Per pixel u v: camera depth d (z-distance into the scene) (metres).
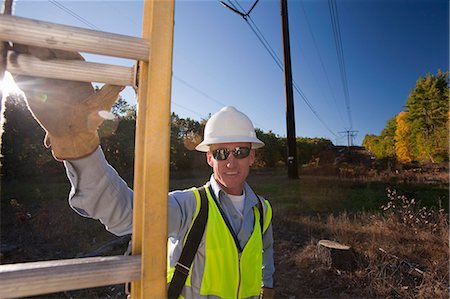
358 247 5.11
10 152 12.80
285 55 16.00
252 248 1.52
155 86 0.76
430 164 25.84
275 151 30.84
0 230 6.23
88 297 3.84
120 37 0.72
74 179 0.85
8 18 0.63
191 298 1.34
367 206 8.97
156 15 0.76
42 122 0.73
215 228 1.40
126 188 1.00
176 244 1.41
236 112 1.72
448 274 4.13
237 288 1.41
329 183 14.05
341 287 4.08
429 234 5.59
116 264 0.72
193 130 25.05
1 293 0.58
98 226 6.67
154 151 0.76
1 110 0.71
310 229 6.61
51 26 0.66
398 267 4.42
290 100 15.81
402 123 36.66
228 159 1.59
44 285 0.62
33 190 10.62
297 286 4.18
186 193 1.47
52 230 6.24
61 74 0.70
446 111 31.41
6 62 0.68
